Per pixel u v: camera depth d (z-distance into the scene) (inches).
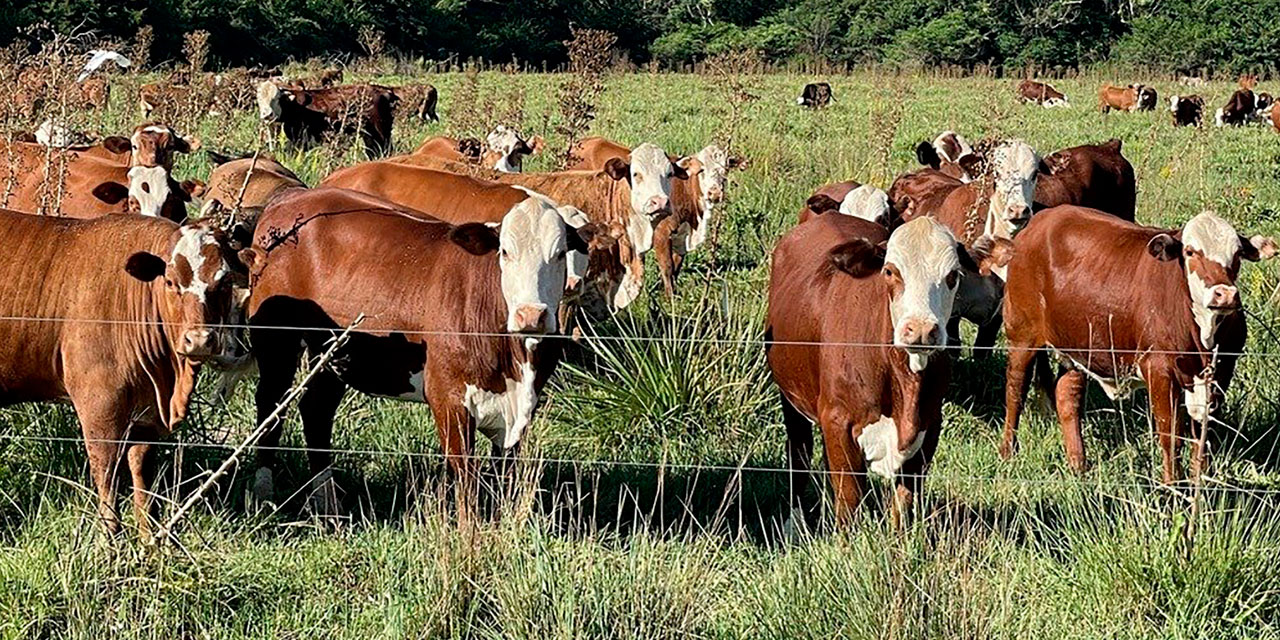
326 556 321.7
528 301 339.3
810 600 283.9
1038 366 460.4
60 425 364.5
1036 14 3449.8
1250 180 972.6
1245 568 297.0
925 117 1445.6
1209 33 3331.7
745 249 655.1
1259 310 502.9
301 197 392.5
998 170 550.0
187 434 367.2
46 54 559.5
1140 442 407.5
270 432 378.9
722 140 665.6
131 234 333.1
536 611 279.0
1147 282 394.0
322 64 2443.4
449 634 279.0
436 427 365.1
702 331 457.4
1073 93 2317.9
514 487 344.5
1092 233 418.9
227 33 2532.0
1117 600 298.4
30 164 545.0
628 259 541.3
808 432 392.8
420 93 1215.6
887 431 332.5
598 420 412.2
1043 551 326.6
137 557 286.2
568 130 655.8
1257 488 369.4
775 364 377.7
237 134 987.3
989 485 382.9
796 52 3590.1
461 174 517.0
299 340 382.9
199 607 286.2
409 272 359.3
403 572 311.6
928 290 312.0
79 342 326.6
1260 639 285.4
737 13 3811.5
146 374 331.9
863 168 839.7
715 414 421.1
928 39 3383.4
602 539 331.9
